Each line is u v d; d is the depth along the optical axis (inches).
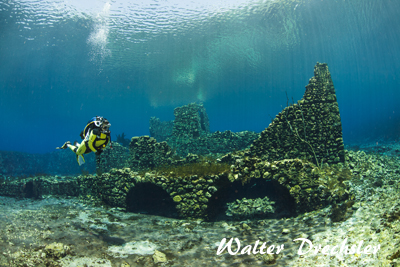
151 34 1066.1
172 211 454.9
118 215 430.9
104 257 256.1
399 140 903.7
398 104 2327.8
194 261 251.4
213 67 1524.4
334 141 456.8
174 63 1405.0
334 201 338.0
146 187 490.6
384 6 1008.9
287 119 477.7
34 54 1219.9
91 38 1071.6
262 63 1569.9
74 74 1612.9
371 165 445.4
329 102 469.1
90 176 573.9
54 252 242.2
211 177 390.3
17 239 272.2
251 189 473.4
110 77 1681.8
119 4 890.7
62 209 457.7
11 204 517.3
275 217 375.2
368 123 2055.9
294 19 1018.1
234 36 1121.4
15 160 1264.8
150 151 623.5
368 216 264.5
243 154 512.4
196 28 1037.8
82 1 867.4
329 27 1147.9
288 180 366.6
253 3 901.8
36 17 907.4
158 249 281.6
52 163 1384.1
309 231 285.9
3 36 995.9
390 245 177.9
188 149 838.5
